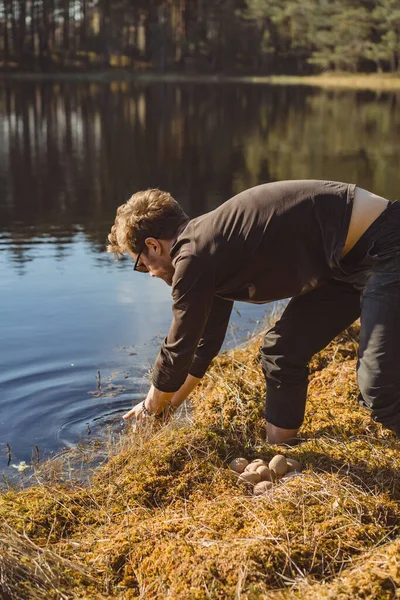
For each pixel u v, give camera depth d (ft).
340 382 12.35
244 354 14.24
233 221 8.32
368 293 8.42
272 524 8.13
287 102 111.65
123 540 8.25
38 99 109.19
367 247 8.30
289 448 10.12
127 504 9.07
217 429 10.42
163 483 9.36
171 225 8.74
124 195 34.58
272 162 45.91
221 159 47.67
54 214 29.71
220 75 232.32
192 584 7.35
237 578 7.34
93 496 9.31
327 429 10.64
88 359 14.55
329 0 227.40
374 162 45.24
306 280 8.57
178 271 8.38
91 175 41.19
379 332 8.32
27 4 231.91
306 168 42.86
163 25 236.43
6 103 99.30
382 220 8.29
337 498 8.54
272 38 242.99
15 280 19.88
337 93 142.82
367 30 218.79
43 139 59.16
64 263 21.75
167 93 135.03
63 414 12.41
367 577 7.09
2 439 11.62
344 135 63.16
